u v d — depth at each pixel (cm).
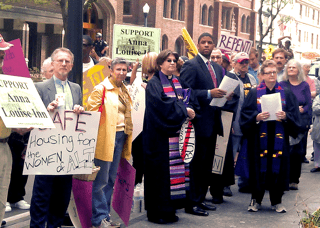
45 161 441
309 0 6319
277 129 627
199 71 627
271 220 594
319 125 919
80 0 523
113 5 3119
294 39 5981
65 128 448
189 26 4031
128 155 550
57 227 482
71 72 522
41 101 413
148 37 907
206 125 613
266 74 632
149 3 3619
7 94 390
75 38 522
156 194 574
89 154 462
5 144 425
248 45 995
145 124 584
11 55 514
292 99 637
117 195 564
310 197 722
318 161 928
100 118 507
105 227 540
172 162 576
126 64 521
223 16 4503
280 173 625
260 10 2814
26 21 2631
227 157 673
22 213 589
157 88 564
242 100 752
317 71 1052
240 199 710
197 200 617
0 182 424
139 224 570
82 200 494
